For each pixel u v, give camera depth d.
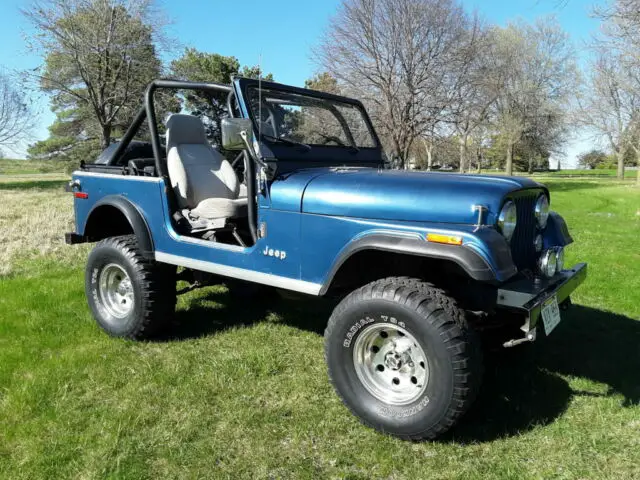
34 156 24.22
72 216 9.45
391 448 2.41
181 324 3.98
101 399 2.86
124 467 2.27
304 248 2.77
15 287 4.86
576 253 6.52
